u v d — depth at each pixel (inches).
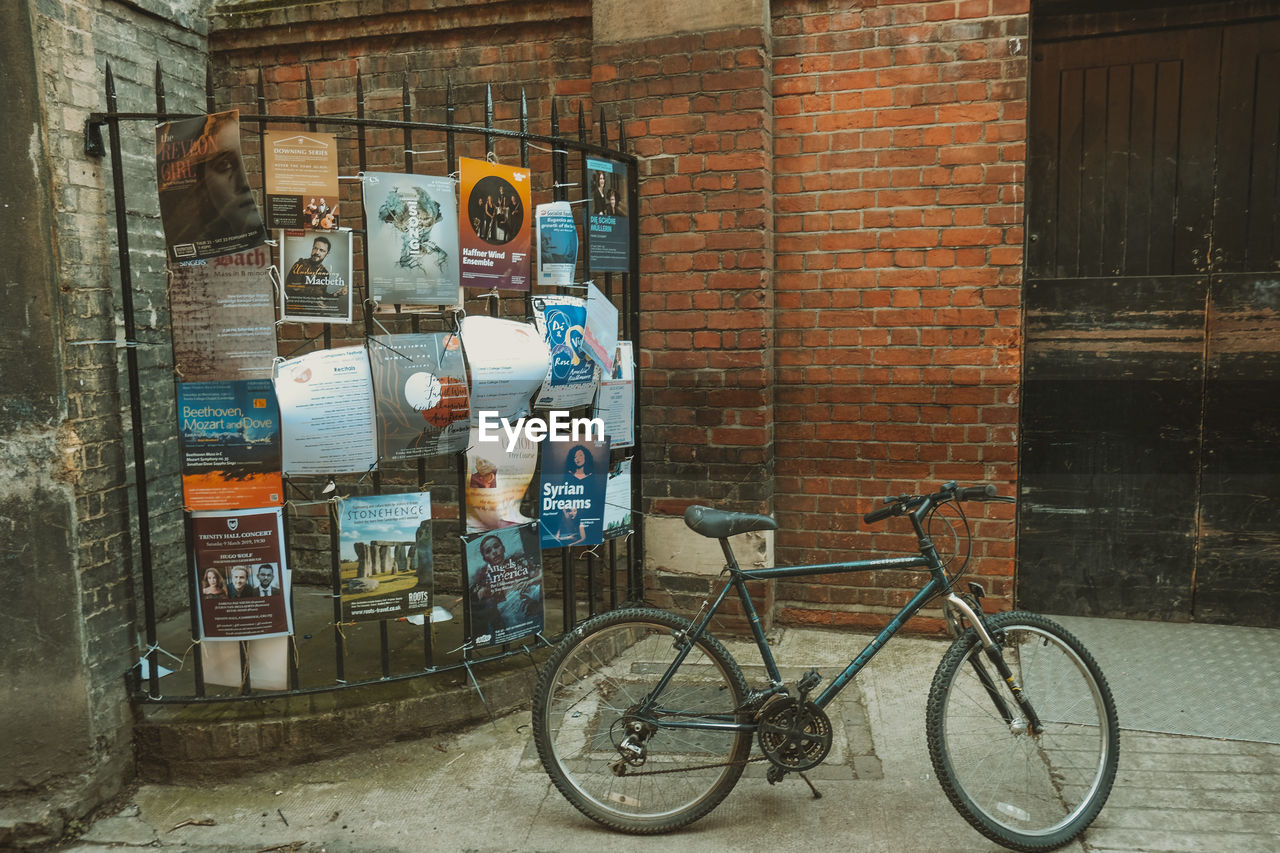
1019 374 164.9
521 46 182.5
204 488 122.3
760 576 116.6
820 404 174.6
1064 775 113.2
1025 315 175.0
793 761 113.3
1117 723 112.4
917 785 122.3
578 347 145.9
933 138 163.9
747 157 165.2
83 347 115.6
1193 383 169.9
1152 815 113.9
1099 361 173.3
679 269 170.7
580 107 149.6
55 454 112.4
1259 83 161.5
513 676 143.7
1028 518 179.5
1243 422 168.6
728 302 169.0
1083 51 168.7
